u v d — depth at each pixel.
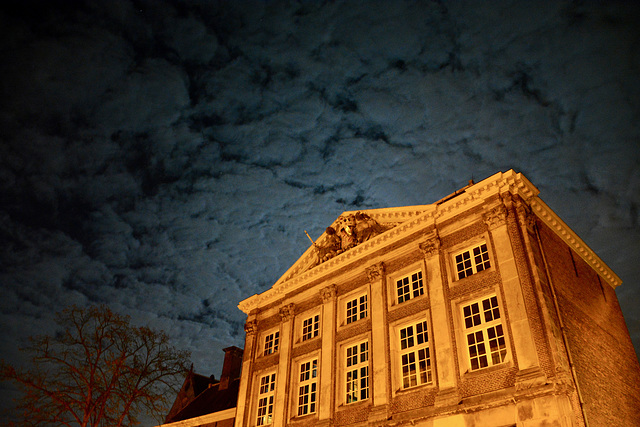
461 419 16.23
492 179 19.17
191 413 35.81
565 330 16.22
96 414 25.72
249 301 29.11
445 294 19.09
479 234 19.23
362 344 21.88
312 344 23.97
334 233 26.45
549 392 14.42
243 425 24.95
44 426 25.00
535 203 19.28
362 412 19.84
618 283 23.98
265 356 26.47
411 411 18.00
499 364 16.34
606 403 16.77
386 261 22.70
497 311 17.47
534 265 16.83
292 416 22.92
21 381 25.03
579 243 21.20
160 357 28.34
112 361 26.50
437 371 17.83
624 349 20.92
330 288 24.39
